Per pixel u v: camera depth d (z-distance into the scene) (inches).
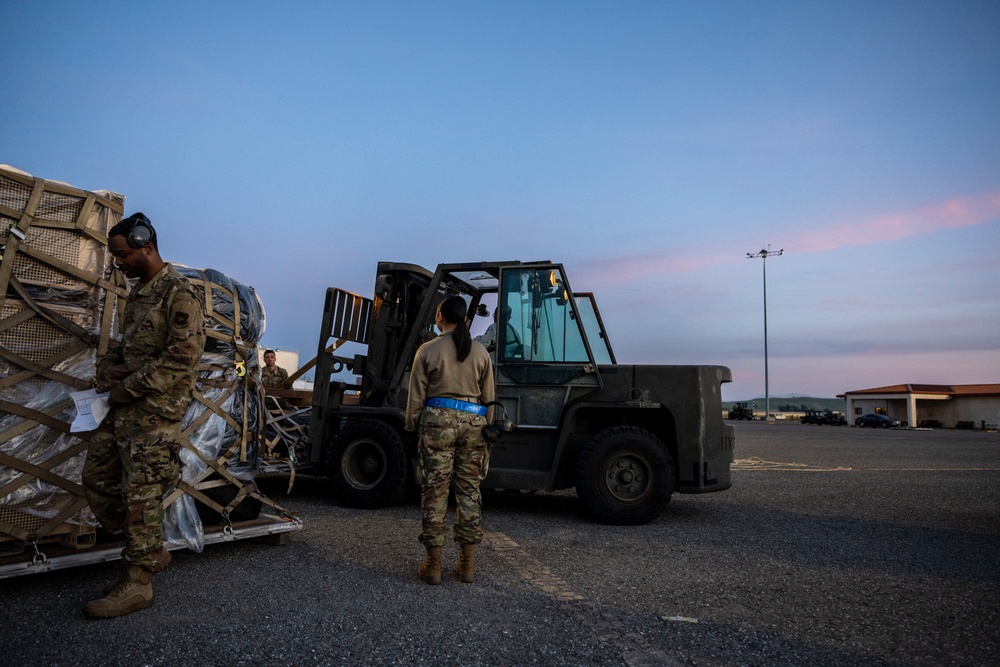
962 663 107.3
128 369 123.0
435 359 150.3
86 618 115.6
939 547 196.7
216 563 154.7
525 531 209.8
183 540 149.2
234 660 100.3
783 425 1828.2
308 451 270.2
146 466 121.3
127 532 120.6
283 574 146.9
